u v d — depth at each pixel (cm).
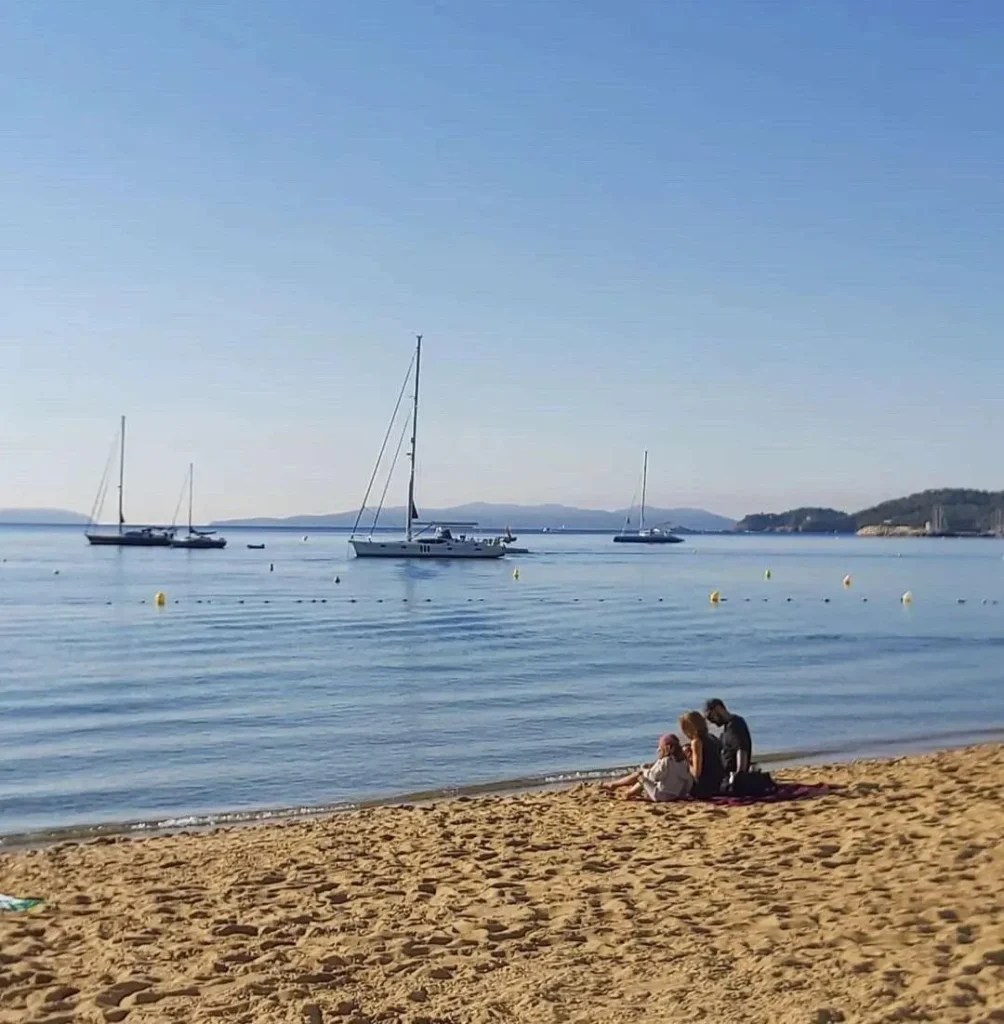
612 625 5069
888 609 6338
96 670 3378
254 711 2603
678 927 845
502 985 732
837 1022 621
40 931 931
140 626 4903
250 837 1363
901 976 684
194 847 1311
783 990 677
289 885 1078
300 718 2503
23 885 1123
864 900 873
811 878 975
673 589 8156
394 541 11475
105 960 836
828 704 2783
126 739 2247
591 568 11556
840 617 5706
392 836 1309
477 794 1759
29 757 2066
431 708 2647
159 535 15825
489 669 3416
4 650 3953
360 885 1065
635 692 2938
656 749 2159
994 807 1217
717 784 1448
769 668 3503
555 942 829
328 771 1948
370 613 5659
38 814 1645
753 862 1058
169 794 1770
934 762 1695
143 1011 713
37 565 11312
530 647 4078
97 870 1190
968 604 6794
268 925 922
